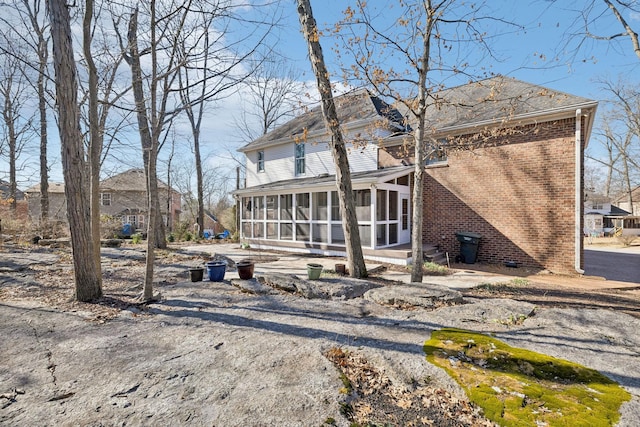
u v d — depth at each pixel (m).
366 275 7.66
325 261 10.33
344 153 7.49
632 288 7.10
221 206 40.16
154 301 5.65
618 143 29.12
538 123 9.55
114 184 31.20
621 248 19.86
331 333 4.05
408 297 5.32
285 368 3.16
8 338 4.03
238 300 5.71
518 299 5.82
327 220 11.84
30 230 16.06
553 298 5.91
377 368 3.15
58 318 4.80
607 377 2.90
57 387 2.89
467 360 3.22
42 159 16.73
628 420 2.27
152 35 5.88
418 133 6.62
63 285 6.94
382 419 2.41
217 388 2.84
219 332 4.15
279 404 2.59
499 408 2.43
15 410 2.55
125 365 3.29
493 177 10.37
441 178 11.45
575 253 8.99
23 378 3.05
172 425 2.35
